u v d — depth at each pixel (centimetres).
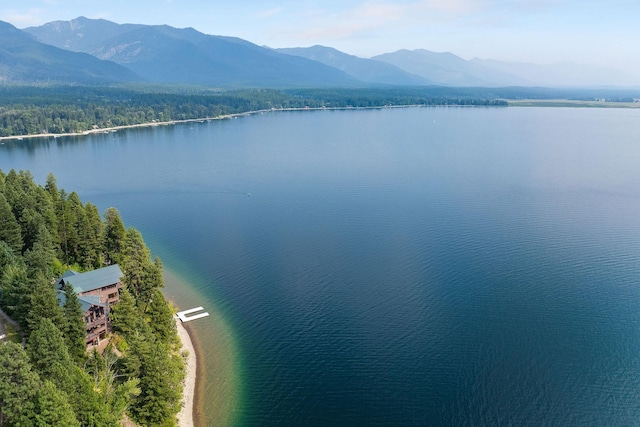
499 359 9719
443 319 11262
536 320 11156
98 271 11125
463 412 8338
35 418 6169
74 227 14000
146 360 7750
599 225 17762
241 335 10788
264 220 19162
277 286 13175
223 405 8556
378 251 15550
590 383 8975
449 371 9381
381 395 8788
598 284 12912
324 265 14525
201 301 12362
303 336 10706
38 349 7238
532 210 19738
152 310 9844
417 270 14012
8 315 10269
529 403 8506
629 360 9638
